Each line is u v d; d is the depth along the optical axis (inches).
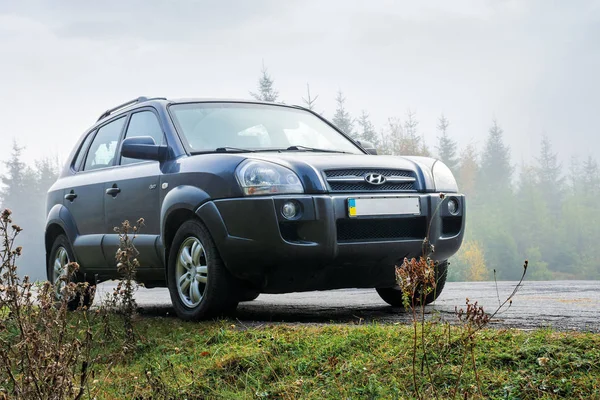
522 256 4443.9
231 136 242.5
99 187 267.7
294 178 203.6
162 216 227.3
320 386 134.0
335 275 208.7
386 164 217.8
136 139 238.1
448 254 223.8
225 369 150.2
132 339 181.9
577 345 134.4
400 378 130.6
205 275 217.3
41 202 5260.8
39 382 114.9
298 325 181.6
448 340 136.7
